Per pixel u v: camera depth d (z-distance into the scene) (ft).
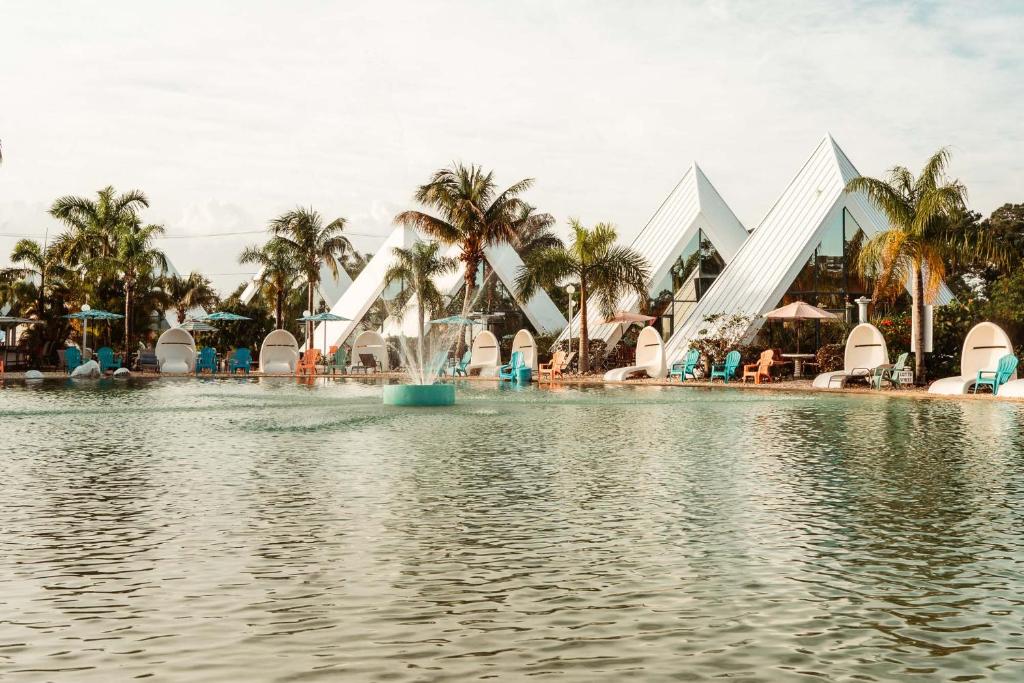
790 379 105.09
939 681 12.80
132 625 15.06
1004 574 18.26
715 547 20.47
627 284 120.16
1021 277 111.04
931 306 87.35
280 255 163.43
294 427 48.39
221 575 18.01
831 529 22.31
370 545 20.53
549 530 22.16
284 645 14.14
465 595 16.72
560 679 12.80
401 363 153.17
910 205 86.58
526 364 121.08
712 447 39.55
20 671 13.07
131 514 23.91
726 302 117.80
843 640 14.44
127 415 56.29
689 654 13.78
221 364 144.56
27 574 18.07
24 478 29.96
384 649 13.96
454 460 34.78
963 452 37.81
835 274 116.67
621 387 95.81
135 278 146.20
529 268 124.57
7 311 140.36
